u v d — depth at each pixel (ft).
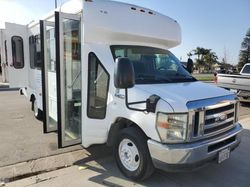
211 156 11.84
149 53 15.61
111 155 16.20
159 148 11.20
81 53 14.46
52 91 18.40
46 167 14.34
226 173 14.23
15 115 26.61
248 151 17.57
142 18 15.71
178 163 11.05
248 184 13.10
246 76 32.68
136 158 12.76
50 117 18.31
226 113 12.92
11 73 24.97
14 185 12.44
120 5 14.96
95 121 14.39
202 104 11.61
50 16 17.76
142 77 13.83
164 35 16.81
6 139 18.93
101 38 14.37
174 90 12.51
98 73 13.99
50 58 18.29
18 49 25.18
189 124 11.16
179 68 16.30
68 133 15.39
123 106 12.75
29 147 17.33
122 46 14.76
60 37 14.07
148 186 12.59
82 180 13.03
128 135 12.74
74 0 14.73
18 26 24.84
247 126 24.47
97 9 14.02
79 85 15.40
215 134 12.30
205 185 12.87
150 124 11.52
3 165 14.42
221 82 35.50
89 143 14.90
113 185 12.60
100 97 14.02
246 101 33.47
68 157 15.78
